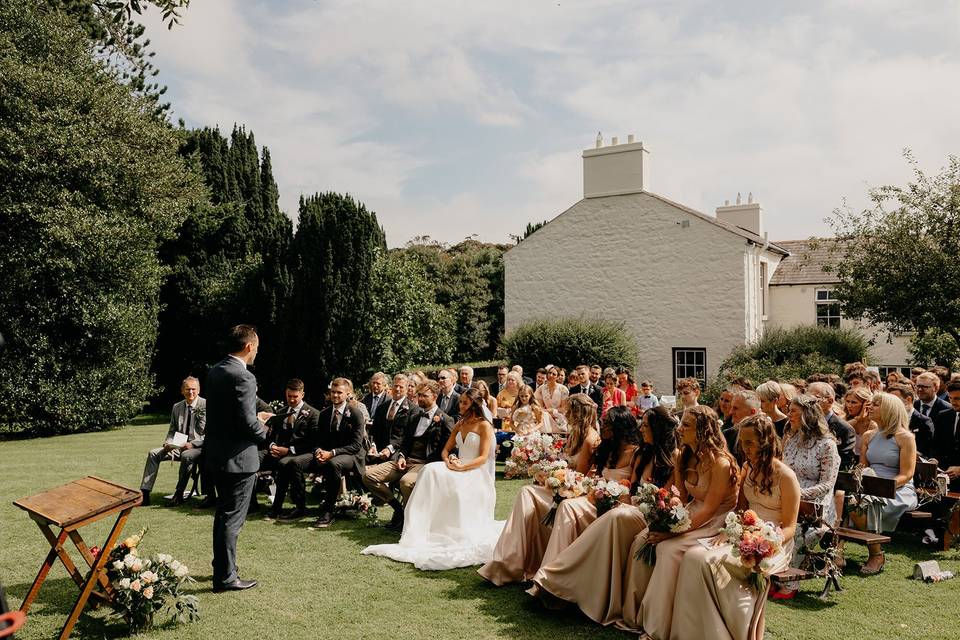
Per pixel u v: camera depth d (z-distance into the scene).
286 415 8.88
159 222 19.97
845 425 6.93
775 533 4.31
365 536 7.30
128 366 18.75
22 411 16.62
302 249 21.14
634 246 22.30
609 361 19.95
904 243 15.38
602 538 5.00
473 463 7.14
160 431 17.97
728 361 19.50
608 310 22.67
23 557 6.46
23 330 16.84
